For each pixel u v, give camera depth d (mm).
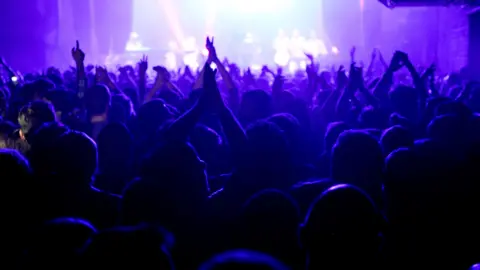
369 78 9242
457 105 4293
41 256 1648
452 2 12734
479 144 2865
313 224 1988
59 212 2561
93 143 2742
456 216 2750
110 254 1448
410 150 2799
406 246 2758
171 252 2422
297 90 7918
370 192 2855
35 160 2662
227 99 6113
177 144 2621
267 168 2662
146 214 2297
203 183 2650
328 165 3934
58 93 5090
